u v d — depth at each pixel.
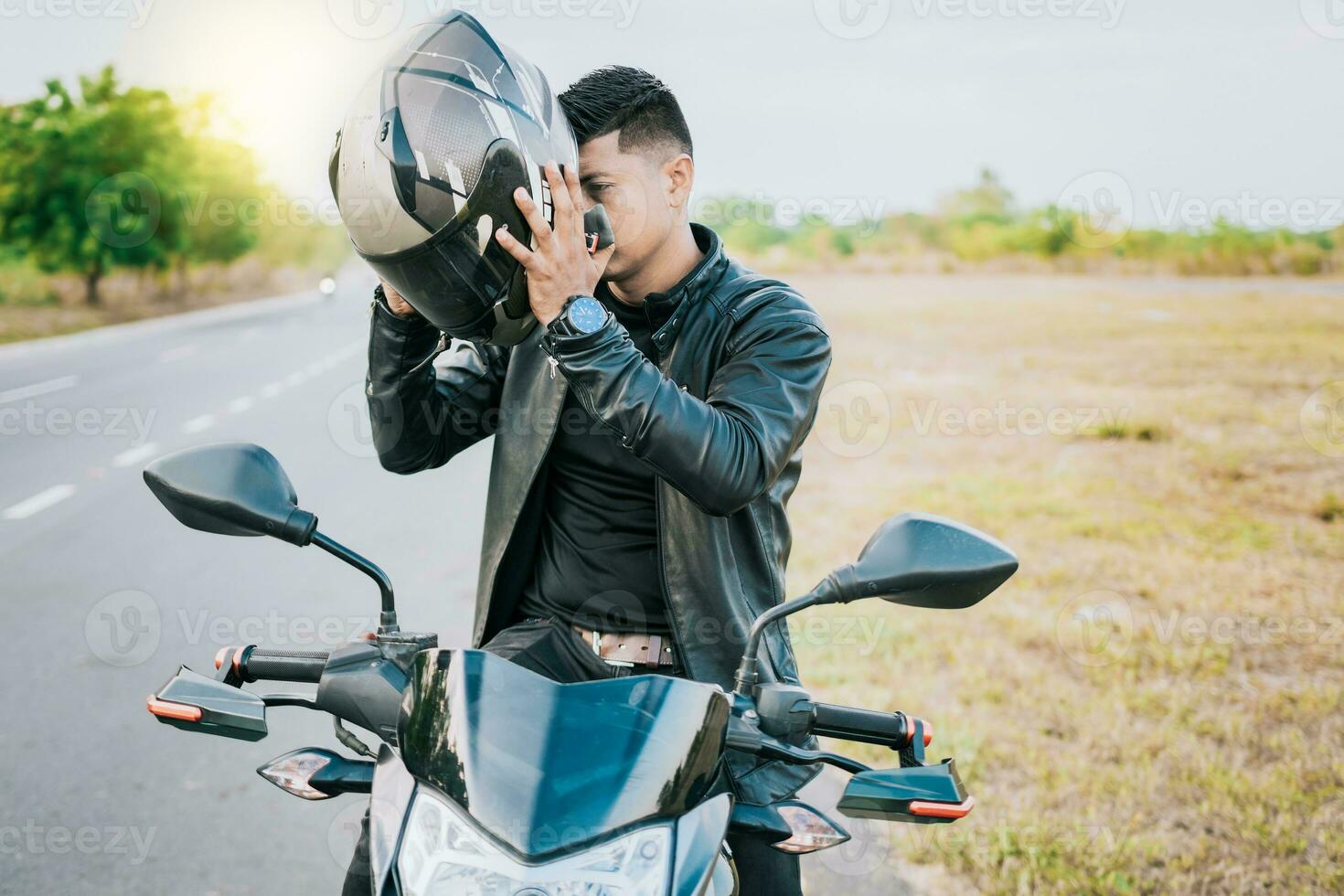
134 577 6.13
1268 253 28.02
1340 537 6.82
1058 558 6.45
